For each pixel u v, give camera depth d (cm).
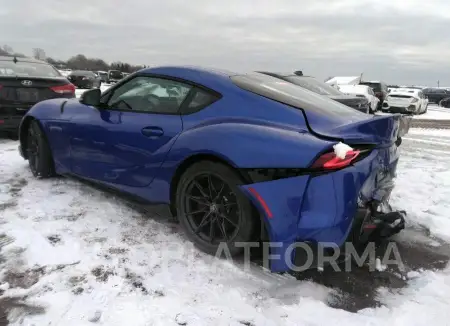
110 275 247
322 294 239
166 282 242
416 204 408
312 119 253
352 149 233
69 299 221
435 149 799
